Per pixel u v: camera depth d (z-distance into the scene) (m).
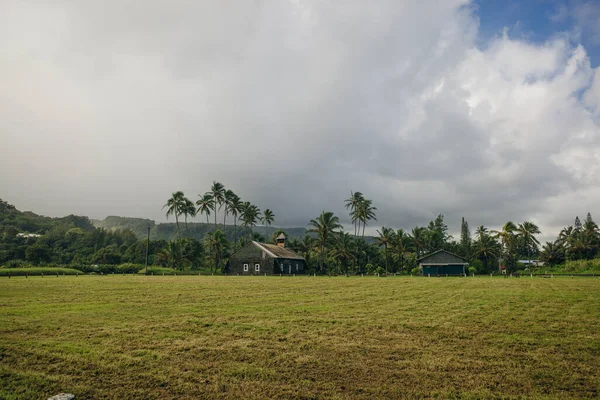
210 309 19.47
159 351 11.59
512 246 91.12
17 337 13.20
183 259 87.62
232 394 8.46
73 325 15.18
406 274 86.38
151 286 34.38
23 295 25.78
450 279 49.94
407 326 15.11
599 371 9.82
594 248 87.88
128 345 12.22
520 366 10.21
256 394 8.45
